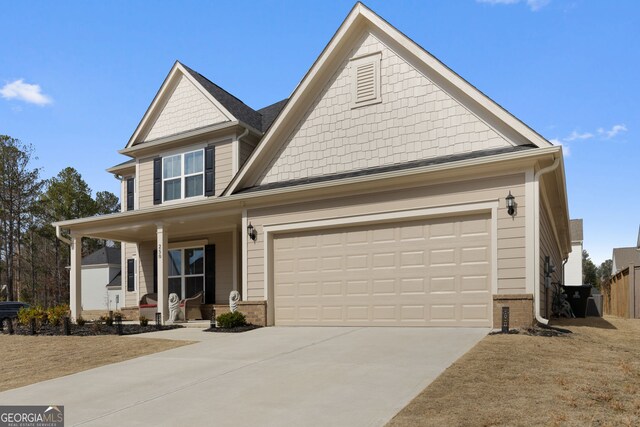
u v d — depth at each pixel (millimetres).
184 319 15625
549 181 11883
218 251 17547
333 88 13305
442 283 10922
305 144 13562
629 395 5742
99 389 7324
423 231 11242
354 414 5379
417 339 9328
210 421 5531
